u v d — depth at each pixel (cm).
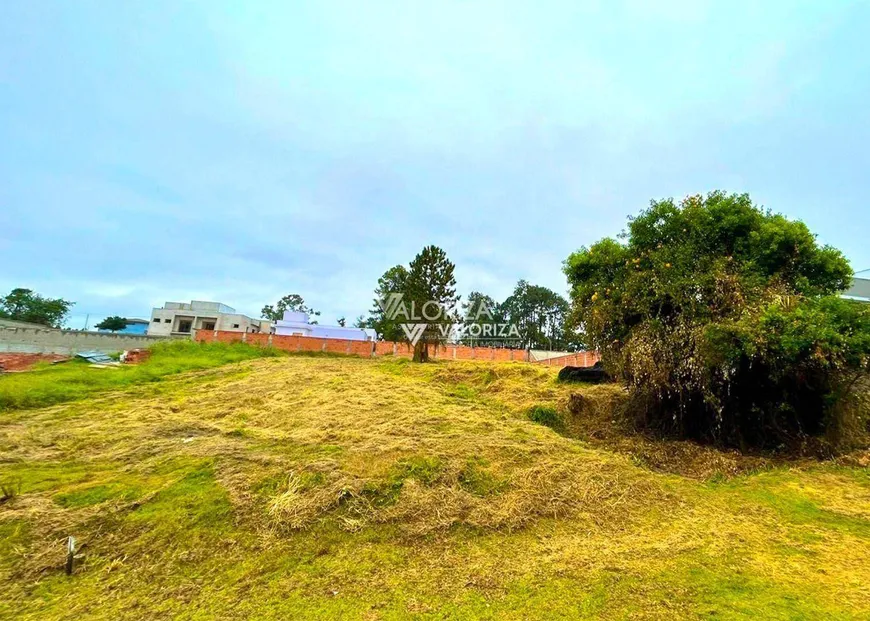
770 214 548
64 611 190
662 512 314
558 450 437
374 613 190
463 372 1016
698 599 203
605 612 192
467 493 327
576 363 1945
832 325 409
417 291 1777
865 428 509
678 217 556
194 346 1591
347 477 328
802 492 356
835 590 212
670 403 540
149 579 215
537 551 253
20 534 246
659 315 529
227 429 512
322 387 824
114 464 381
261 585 211
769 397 495
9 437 473
